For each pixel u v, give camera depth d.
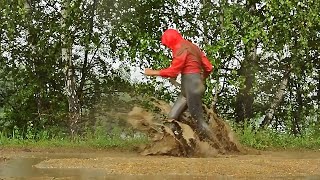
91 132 15.09
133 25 16.53
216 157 10.03
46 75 17.91
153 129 10.82
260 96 18.28
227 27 15.33
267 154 11.04
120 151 11.45
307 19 15.37
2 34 17.55
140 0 16.83
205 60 10.84
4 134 15.88
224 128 11.23
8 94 18.27
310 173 7.50
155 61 16.06
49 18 17.41
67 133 16.75
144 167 7.93
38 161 9.29
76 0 15.91
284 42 15.95
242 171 7.58
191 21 17.50
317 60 18.19
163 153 10.55
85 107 18.23
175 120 10.65
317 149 12.41
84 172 7.62
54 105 17.81
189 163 8.38
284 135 14.09
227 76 16.78
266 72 18.12
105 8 16.84
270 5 15.26
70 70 17.00
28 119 17.89
